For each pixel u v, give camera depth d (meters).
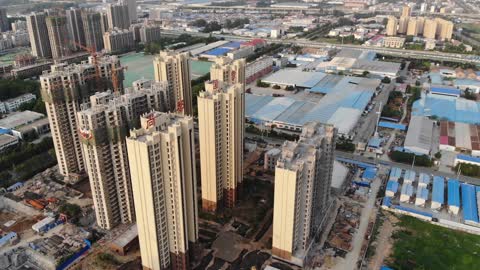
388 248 186.50
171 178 150.00
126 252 184.75
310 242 180.75
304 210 169.12
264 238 192.75
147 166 141.88
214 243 189.12
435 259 178.50
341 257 180.88
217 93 188.12
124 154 188.88
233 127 194.62
